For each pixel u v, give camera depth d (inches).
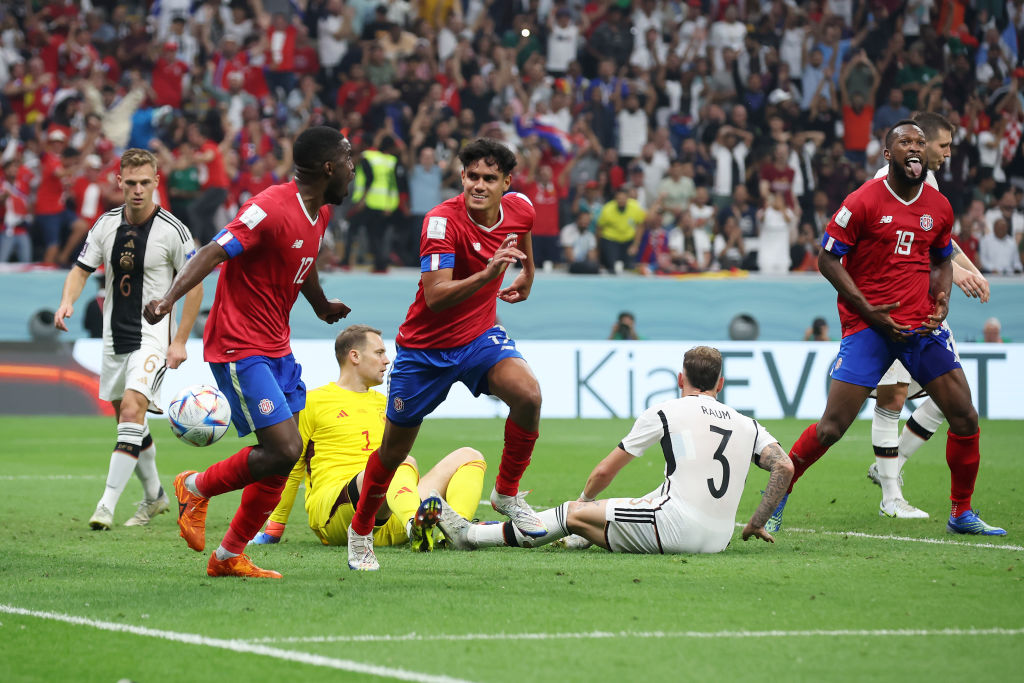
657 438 626.5
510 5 2345.0
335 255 2031.3
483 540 653.9
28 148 2027.6
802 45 2292.1
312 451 701.9
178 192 1921.8
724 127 2159.2
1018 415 1817.2
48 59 2158.0
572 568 577.9
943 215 722.8
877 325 716.0
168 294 519.5
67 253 1972.2
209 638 430.0
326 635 433.7
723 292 2022.6
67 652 411.8
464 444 1382.9
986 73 2304.4
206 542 701.3
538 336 1989.4
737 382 1800.0
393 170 1996.8
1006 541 694.5
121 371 802.8
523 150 2064.5
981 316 2044.8
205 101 2129.7
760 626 447.2
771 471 628.7
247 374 547.8
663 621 455.5
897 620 458.3
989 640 425.4
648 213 2102.6
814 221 2161.7
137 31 2193.7
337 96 2186.3
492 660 394.3
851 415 723.4
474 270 583.2
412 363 580.1
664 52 2331.4
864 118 2233.0
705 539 621.9
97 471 1140.5
